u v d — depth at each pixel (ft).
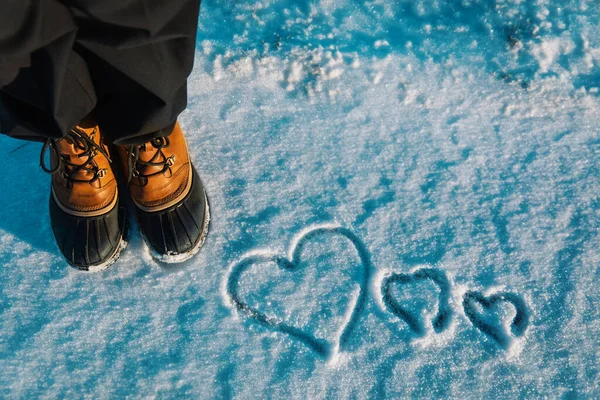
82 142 4.70
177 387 4.93
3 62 3.42
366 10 7.17
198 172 5.99
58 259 5.42
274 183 5.96
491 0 7.17
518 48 6.93
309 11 7.12
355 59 6.76
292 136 6.26
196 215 5.41
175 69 4.10
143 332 5.14
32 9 3.20
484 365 5.16
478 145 6.30
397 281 5.51
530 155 6.27
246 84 6.59
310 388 4.99
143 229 5.40
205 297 5.33
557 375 5.14
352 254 5.62
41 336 5.06
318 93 6.56
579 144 6.37
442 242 5.70
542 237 5.78
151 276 5.40
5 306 5.17
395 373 5.09
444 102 6.57
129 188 5.31
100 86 4.12
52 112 3.80
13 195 5.72
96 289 5.31
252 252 5.56
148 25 3.55
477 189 6.03
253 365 5.05
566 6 7.14
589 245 5.75
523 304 5.46
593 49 6.97
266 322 5.27
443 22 7.11
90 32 3.55
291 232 5.68
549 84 6.72
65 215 5.13
